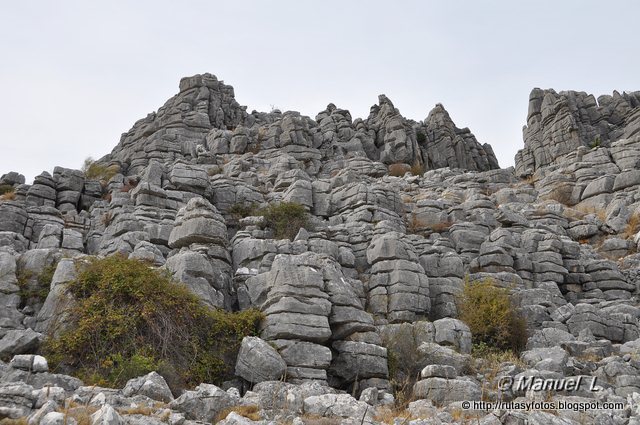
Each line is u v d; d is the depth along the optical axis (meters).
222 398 13.48
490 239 31.88
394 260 25.58
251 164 50.44
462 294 25.69
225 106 68.88
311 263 19.83
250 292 21.03
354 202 34.50
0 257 20.53
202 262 20.64
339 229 29.59
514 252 30.89
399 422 13.52
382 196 35.59
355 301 19.84
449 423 13.75
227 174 45.41
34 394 12.31
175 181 36.03
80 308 17.66
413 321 24.23
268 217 32.97
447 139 69.75
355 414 13.81
